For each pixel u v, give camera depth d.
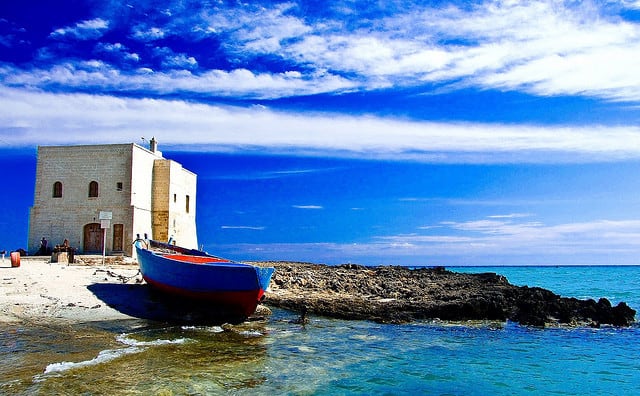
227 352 13.88
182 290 19.02
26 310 17.03
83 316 17.00
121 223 36.03
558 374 13.49
